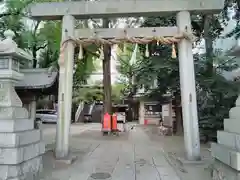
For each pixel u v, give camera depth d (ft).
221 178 13.66
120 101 92.17
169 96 47.01
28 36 36.96
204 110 35.65
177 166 20.51
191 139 21.81
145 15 23.63
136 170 19.27
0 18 33.91
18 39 35.99
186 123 22.04
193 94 22.26
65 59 22.90
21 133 14.03
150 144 32.30
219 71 37.42
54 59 41.11
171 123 47.29
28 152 14.55
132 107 92.68
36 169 16.12
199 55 37.40
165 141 35.24
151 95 46.70
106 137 39.63
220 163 14.02
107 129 41.88
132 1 22.94
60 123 22.47
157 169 19.56
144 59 39.32
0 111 14.12
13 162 12.92
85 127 61.62
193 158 21.53
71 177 17.21
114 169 19.54
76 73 53.16
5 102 14.47
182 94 22.45
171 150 27.86
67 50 22.97
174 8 22.71
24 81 28.60
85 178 17.02
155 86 43.14
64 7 23.29
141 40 22.72
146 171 18.98
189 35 22.33
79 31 23.22
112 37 23.00
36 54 45.78
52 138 38.42
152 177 17.35
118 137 39.81
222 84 33.50
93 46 42.73
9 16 33.96
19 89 28.40
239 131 12.34
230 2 34.71
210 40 37.29
